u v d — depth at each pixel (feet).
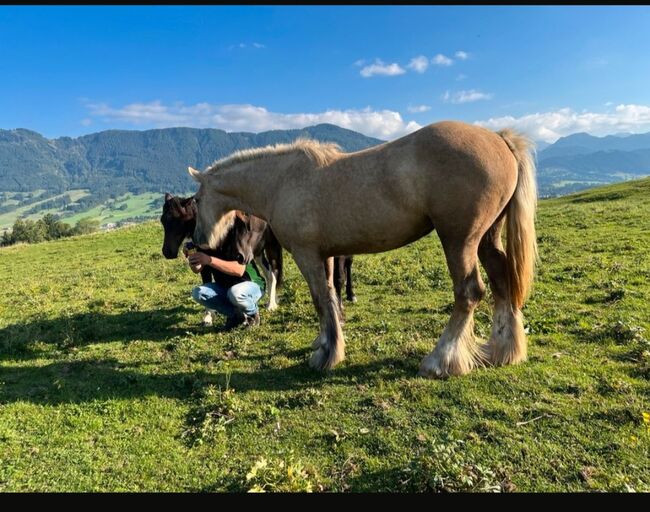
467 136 11.89
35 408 12.82
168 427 11.64
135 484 9.41
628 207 48.98
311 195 13.44
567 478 8.71
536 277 24.25
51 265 45.73
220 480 9.37
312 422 11.39
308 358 15.70
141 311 24.02
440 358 13.24
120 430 11.58
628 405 10.78
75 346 18.72
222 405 12.33
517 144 12.89
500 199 12.16
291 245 14.47
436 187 11.84
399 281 26.37
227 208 16.79
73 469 9.95
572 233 37.83
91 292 29.73
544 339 15.57
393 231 12.94
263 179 14.99
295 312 21.52
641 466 8.79
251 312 19.40
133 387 14.15
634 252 28.09
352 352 15.72
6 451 10.68
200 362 16.17
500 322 13.89
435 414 11.28
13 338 19.51
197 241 17.62
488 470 8.46
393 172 12.25
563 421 10.44
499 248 13.84
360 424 11.10
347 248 13.89
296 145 14.55
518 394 11.85
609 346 14.44
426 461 8.93
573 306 18.95
